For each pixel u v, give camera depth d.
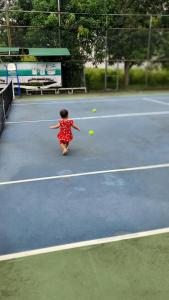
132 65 20.78
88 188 5.22
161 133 9.01
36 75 18.81
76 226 4.05
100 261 3.33
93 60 20.17
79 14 19.52
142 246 3.60
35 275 3.12
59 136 7.11
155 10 22.06
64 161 6.60
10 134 8.97
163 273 3.13
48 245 3.65
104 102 15.33
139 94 18.78
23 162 6.55
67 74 20.23
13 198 4.88
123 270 3.18
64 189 5.18
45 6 18.94
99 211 4.44
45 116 11.68
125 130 9.38
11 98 15.36
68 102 15.48
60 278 3.08
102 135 8.80
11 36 18.72
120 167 6.23
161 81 21.62
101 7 19.72
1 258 3.40
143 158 6.79
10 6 19.66
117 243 3.67
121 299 2.80
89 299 2.80
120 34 19.92
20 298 2.82
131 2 21.11
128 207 4.55
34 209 4.52
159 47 20.73
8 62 18.52
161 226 4.05
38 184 5.41
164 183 5.41
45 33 19.09
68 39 19.53
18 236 3.84
